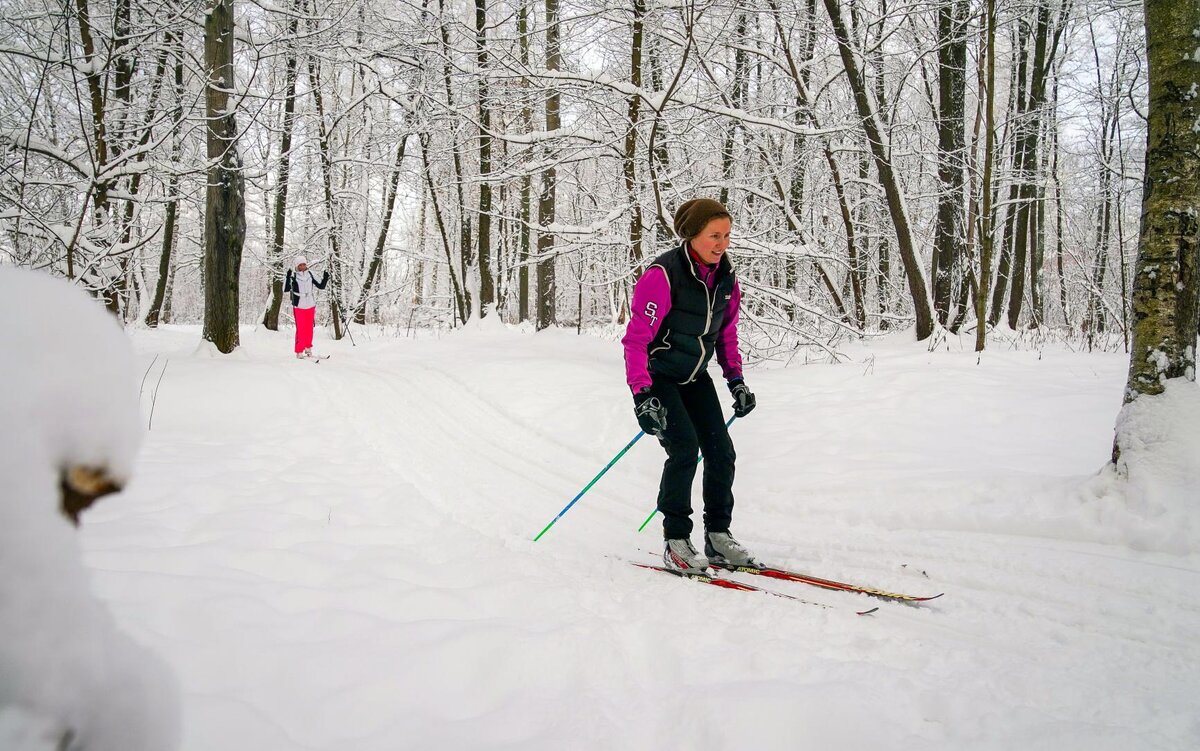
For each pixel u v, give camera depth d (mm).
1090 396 6039
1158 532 3324
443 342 13477
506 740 1881
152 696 649
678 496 3420
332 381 8477
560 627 2516
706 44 10469
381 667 2119
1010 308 16922
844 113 12195
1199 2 3537
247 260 31828
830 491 4562
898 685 2229
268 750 1660
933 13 11875
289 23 12469
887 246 17641
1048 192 18484
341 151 18219
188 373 8000
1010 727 2016
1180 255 3619
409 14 13812
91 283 8836
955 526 3891
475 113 13016
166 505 3791
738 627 2693
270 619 2361
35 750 543
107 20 10109
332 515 3877
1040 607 2941
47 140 9102
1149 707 2193
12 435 524
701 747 1930
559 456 5820
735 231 10359
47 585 562
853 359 9328
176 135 10758
